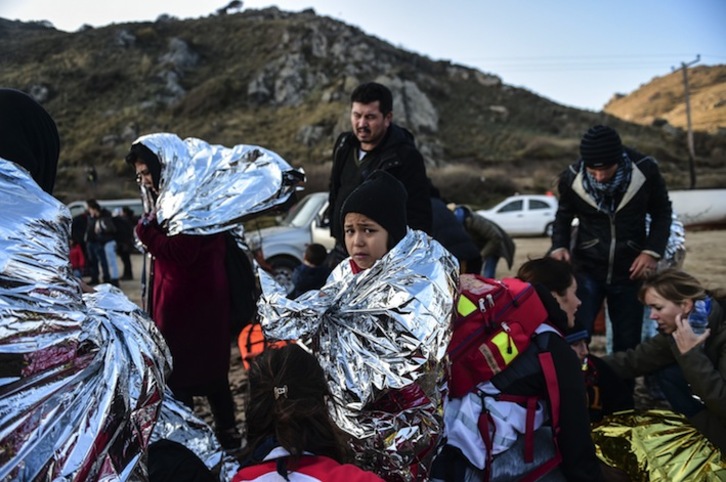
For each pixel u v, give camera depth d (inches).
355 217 91.4
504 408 88.4
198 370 132.9
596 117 2674.7
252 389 70.9
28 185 60.2
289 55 2514.8
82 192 1615.4
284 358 70.9
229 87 2363.4
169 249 125.6
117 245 576.7
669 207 161.2
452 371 88.7
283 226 417.7
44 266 56.7
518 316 89.4
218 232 123.8
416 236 81.2
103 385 61.6
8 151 73.2
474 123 2395.4
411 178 135.3
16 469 52.7
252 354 163.5
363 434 74.8
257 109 2304.4
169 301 131.0
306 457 68.5
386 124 137.5
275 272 386.6
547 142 2165.4
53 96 2407.7
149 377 68.5
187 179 124.6
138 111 2262.6
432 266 77.4
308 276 208.1
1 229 54.5
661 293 114.3
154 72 2539.4
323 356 77.4
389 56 2728.8
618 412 125.3
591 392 124.9
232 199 122.7
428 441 76.5
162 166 126.4
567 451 88.4
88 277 576.7
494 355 87.4
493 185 1608.0
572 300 112.7
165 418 85.9
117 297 77.9
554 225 172.4
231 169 125.6
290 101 2320.4
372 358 74.1
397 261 78.2
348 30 2832.2
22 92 79.0
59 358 57.3
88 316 64.2
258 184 123.3
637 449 115.8
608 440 119.4
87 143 2047.2
